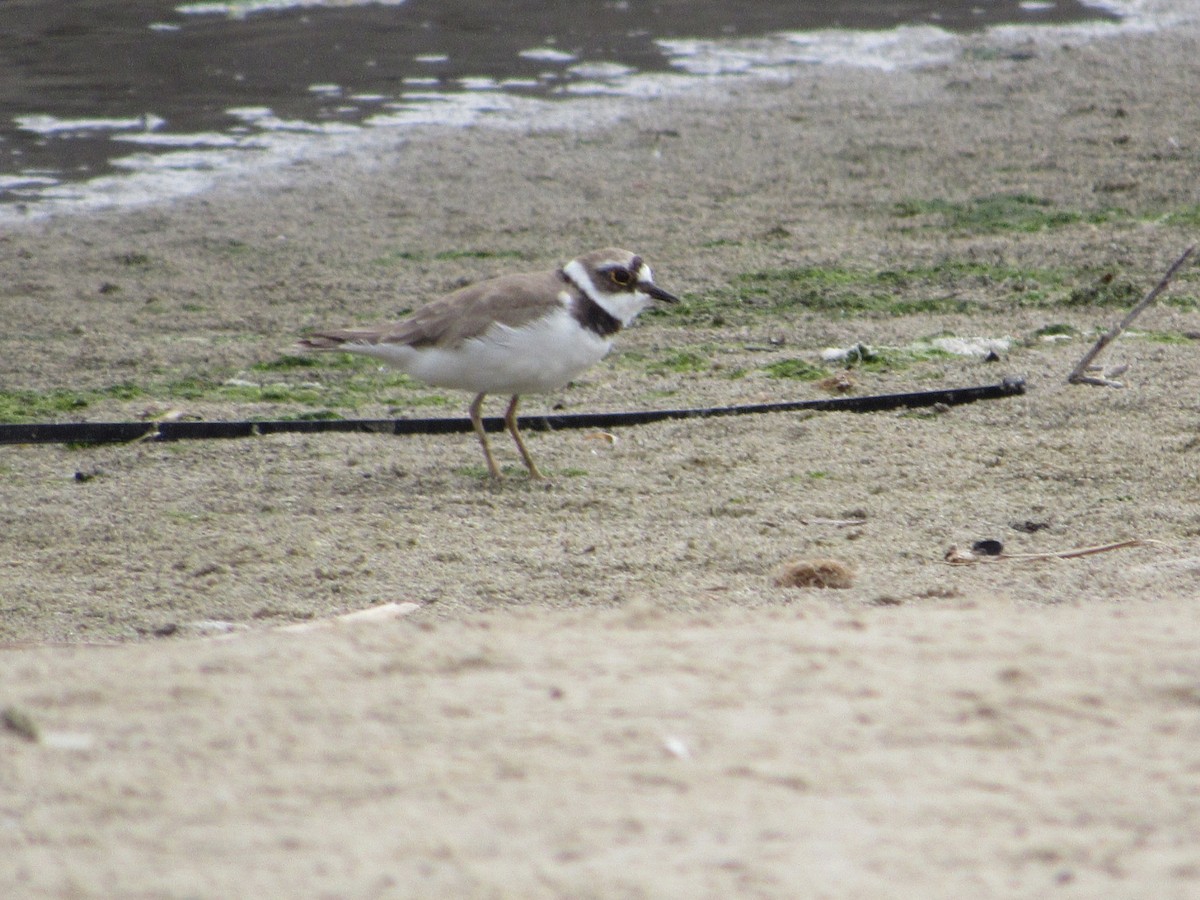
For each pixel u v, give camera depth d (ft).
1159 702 18.26
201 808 15.87
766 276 54.19
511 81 83.05
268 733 17.80
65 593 31.94
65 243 59.52
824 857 14.56
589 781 16.35
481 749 17.26
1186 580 29.14
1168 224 58.29
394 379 46.37
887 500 35.47
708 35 93.35
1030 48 89.61
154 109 77.10
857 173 67.26
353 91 80.74
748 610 24.66
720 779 16.35
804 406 42.27
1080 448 38.09
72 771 16.80
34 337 49.67
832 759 16.84
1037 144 70.69
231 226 61.52
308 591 31.76
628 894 13.88
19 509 36.88
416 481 38.42
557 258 56.85
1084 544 32.17
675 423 41.68
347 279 55.21
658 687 19.12
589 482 37.81
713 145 72.08
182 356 47.98
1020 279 52.60
